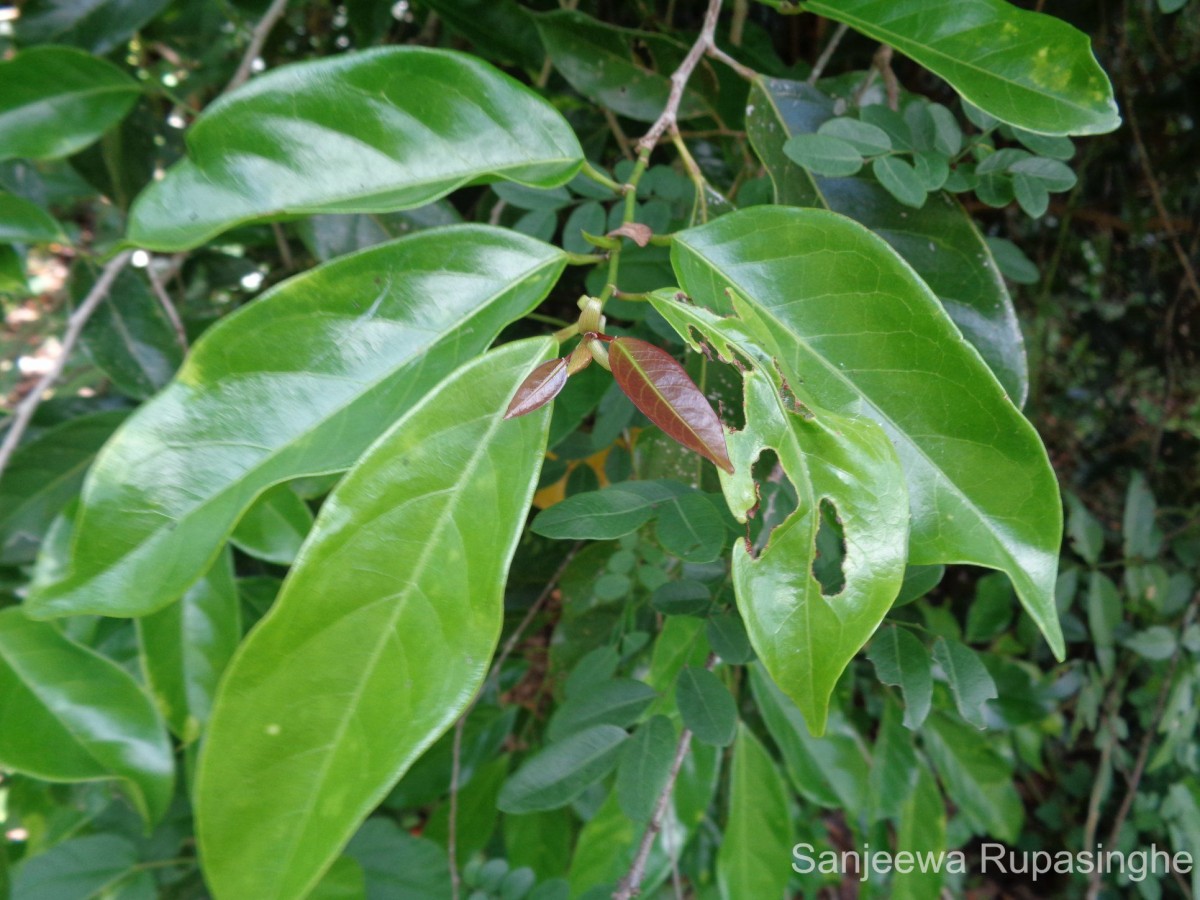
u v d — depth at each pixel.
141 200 0.21
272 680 0.18
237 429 0.20
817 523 0.19
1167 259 0.59
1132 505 0.55
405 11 0.54
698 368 0.31
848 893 0.71
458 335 0.22
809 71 0.45
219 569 0.35
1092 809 0.56
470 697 0.18
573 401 0.32
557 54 0.39
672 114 0.27
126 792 0.36
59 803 0.41
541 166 0.24
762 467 0.30
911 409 0.22
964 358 0.21
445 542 0.19
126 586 0.19
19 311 0.81
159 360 0.37
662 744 0.27
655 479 0.30
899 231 0.29
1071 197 0.55
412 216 0.38
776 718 0.41
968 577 0.69
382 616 0.18
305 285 0.21
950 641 0.27
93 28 0.39
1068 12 0.50
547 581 0.50
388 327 0.21
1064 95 0.25
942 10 0.26
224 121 0.21
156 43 0.51
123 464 0.20
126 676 0.31
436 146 0.23
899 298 0.22
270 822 0.17
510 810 0.27
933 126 0.29
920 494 0.21
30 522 0.37
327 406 0.21
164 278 0.46
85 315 0.34
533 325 0.47
